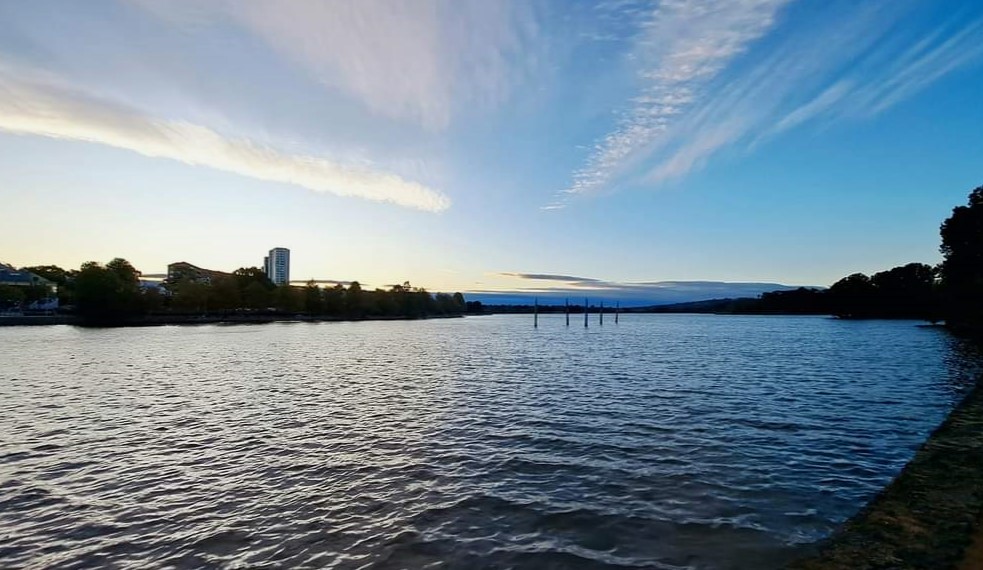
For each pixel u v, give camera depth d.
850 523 10.30
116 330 106.81
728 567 8.90
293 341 80.56
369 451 16.73
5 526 11.07
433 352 60.78
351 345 72.75
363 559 9.40
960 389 29.06
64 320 124.44
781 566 8.82
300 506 12.02
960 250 82.81
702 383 32.56
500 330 140.25
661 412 22.92
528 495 12.61
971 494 11.16
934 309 118.19
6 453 16.69
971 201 83.38
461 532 10.52
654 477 13.88
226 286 162.00
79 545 10.16
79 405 25.17
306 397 27.72
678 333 114.94
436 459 15.77
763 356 52.72
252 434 19.17
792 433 18.78
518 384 32.81
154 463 15.54
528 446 17.22
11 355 51.88
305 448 17.16
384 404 25.53
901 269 170.75
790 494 12.46
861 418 21.34
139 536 10.52
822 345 68.12
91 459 16.00
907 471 13.02
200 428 20.17
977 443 15.39
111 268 134.62
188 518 11.40
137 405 25.19
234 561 9.41
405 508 11.84
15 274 158.25
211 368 41.94
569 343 79.25
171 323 141.38
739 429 19.45
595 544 9.91
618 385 31.95
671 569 8.89
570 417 21.92
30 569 9.25
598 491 12.84
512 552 9.61
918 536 9.30
